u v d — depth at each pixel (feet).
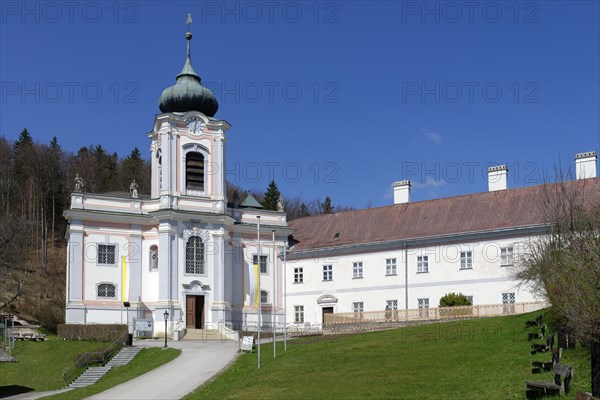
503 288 228.22
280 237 279.90
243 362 170.60
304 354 166.71
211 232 261.24
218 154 267.18
